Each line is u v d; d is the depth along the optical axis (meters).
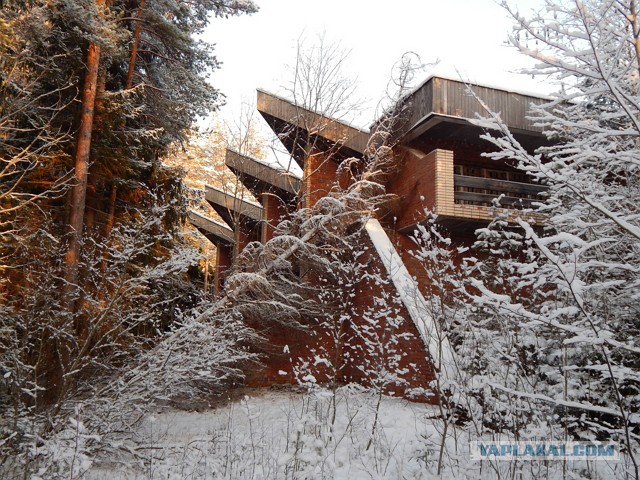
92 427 6.45
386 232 13.43
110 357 7.28
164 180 13.02
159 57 13.48
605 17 4.95
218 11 13.41
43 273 7.38
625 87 5.70
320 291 12.38
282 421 9.02
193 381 9.16
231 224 19.30
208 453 6.70
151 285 9.79
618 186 6.77
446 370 6.98
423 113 12.78
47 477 5.33
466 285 8.52
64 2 9.02
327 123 14.92
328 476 5.91
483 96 12.62
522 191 13.10
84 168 9.73
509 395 6.11
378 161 13.33
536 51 4.91
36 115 9.05
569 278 4.47
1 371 6.05
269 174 16.12
